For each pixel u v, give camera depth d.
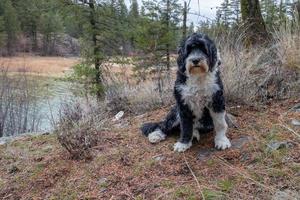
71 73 17.94
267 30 8.21
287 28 6.33
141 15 19.69
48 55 58.59
